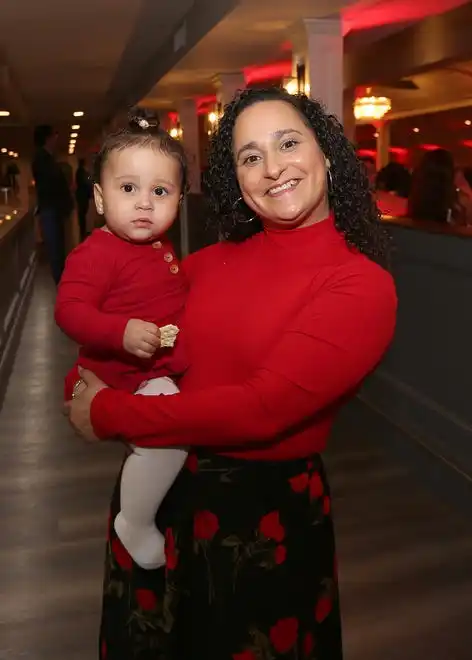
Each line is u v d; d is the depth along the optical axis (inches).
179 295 62.7
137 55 417.1
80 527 137.3
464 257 145.7
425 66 273.4
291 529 59.9
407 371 172.2
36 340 284.7
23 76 493.0
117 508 64.7
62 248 366.0
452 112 434.6
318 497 61.6
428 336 162.4
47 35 337.7
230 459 59.9
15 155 794.8
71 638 104.7
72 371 65.6
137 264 60.5
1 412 203.2
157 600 63.9
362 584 117.4
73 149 1296.8
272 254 59.7
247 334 58.0
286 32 259.1
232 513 59.6
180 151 60.9
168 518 62.5
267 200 57.4
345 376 53.5
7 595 115.3
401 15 256.7
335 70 242.4
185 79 397.7
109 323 56.2
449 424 153.1
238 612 59.6
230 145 61.4
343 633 104.9
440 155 192.1
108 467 165.5
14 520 140.3
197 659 61.4
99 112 799.1
